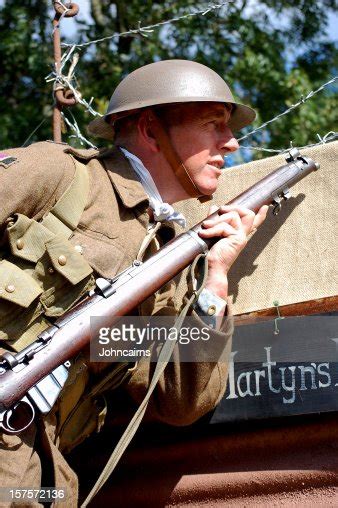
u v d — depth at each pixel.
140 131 2.87
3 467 2.48
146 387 2.86
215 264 2.74
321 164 3.09
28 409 2.48
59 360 2.50
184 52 9.20
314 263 3.01
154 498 3.01
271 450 2.90
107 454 3.10
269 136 9.04
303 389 2.85
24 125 9.25
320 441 2.85
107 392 2.96
